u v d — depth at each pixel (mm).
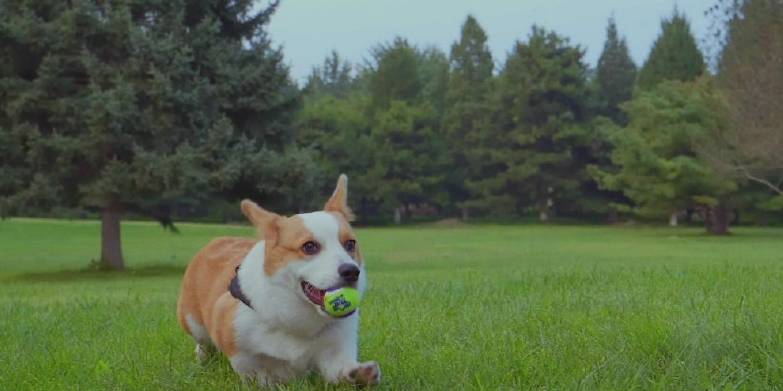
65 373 4668
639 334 4633
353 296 3605
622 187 46531
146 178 18438
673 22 54406
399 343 5152
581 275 9797
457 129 61094
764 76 32031
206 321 4449
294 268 3725
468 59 63125
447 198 61719
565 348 4609
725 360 3992
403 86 62188
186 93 18969
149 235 37938
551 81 56469
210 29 20141
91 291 13211
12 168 19266
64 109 18781
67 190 19594
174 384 4246
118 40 18938
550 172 58344
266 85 20719
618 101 63625
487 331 5387
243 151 20312
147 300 9602
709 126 41250
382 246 32031
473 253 27344
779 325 4570
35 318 7406
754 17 32781
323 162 59062
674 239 36938
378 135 59969
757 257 20453
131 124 18656
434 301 7590
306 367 4012
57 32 18812
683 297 6957
